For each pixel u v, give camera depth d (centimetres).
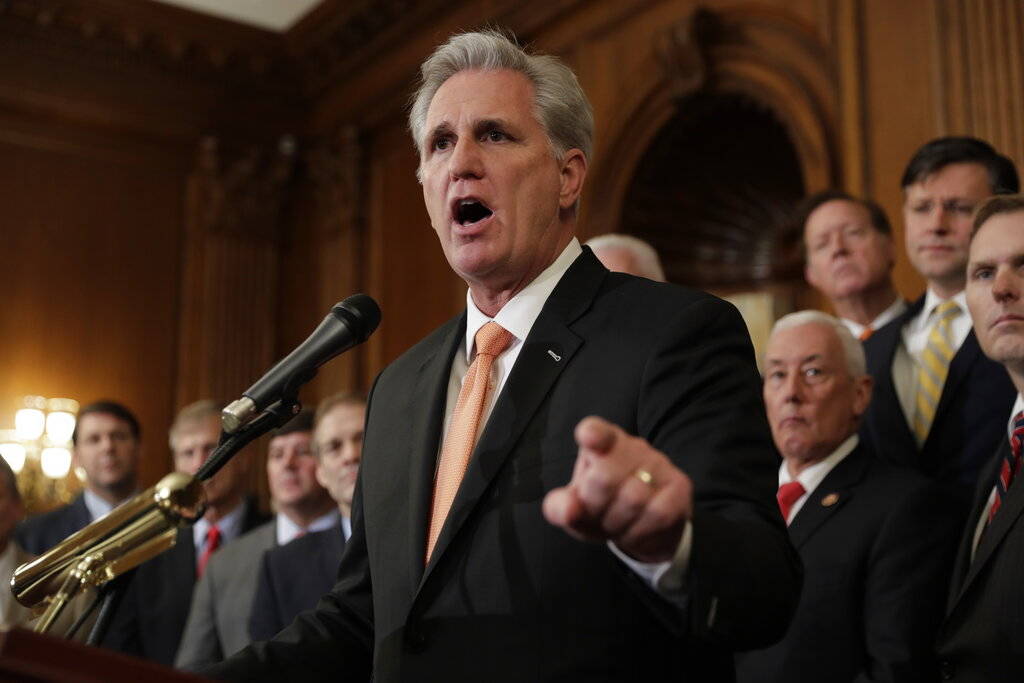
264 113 923
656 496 102
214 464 145
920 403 297
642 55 654
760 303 637
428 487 154
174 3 850
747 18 595
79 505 498
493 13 750
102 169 867
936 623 241
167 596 399
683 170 656
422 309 809
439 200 164
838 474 270
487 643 135
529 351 152
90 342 840
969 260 235
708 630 113
